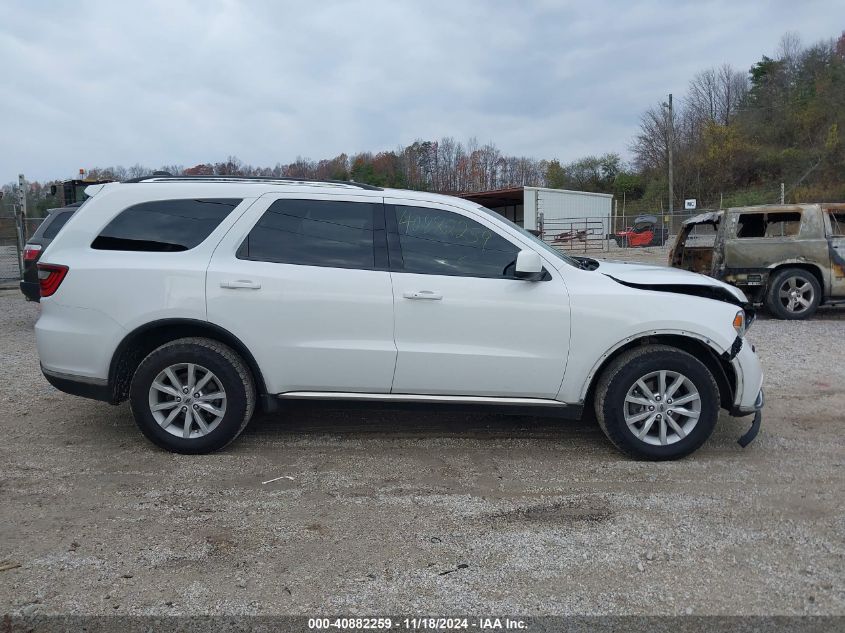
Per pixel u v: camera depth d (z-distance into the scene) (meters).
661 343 4.53
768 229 10.46
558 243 34.25
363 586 2.96
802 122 49.69
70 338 4.40
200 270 4.36
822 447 4.75
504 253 4.49
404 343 4.37
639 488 4.03
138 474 4.21
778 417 5.46
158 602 2.83
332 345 4.36
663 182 56.62
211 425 4.46
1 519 3.59
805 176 46.00
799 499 3.86
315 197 4.54
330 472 4.27
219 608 2.79
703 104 58.78
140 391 4.40
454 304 4.35
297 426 5.17
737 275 10.38
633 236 33.56
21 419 5.37
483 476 4.21
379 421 5.31
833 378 6.71
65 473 4.23
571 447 4.74
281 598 2.87
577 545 3.34
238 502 3.82
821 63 53.50
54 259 4.49
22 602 2.82
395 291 4.36
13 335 9.88
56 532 3.45
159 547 3.30
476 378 4.39
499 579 3.03
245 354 4.39
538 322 4.35
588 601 2.85
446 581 3.01
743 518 3.62
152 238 4.48
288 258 4.44
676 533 3.46
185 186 4.57
